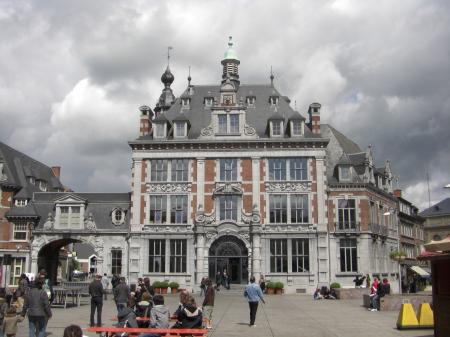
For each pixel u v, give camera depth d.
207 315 24.77
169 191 51.81
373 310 31.67
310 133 53.31
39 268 51.88
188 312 17.03
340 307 34.25
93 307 22.30
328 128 60.09
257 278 49.31
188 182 51.81
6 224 52.47
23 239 52.28
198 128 54.41
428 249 16.86
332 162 56.59
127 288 22.41
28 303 16.89
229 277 50.16
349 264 50.88
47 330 22.09
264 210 51.09
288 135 53.16
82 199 52.41
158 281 49.91
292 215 51.03
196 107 56.53
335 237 51.16
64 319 26.23
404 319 22.72
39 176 68.69
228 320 26.27
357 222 51.56
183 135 52.91
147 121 54.66
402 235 69.81
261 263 50.19
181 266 50.66
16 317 17.14
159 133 53.28
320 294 42.88
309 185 51.25
